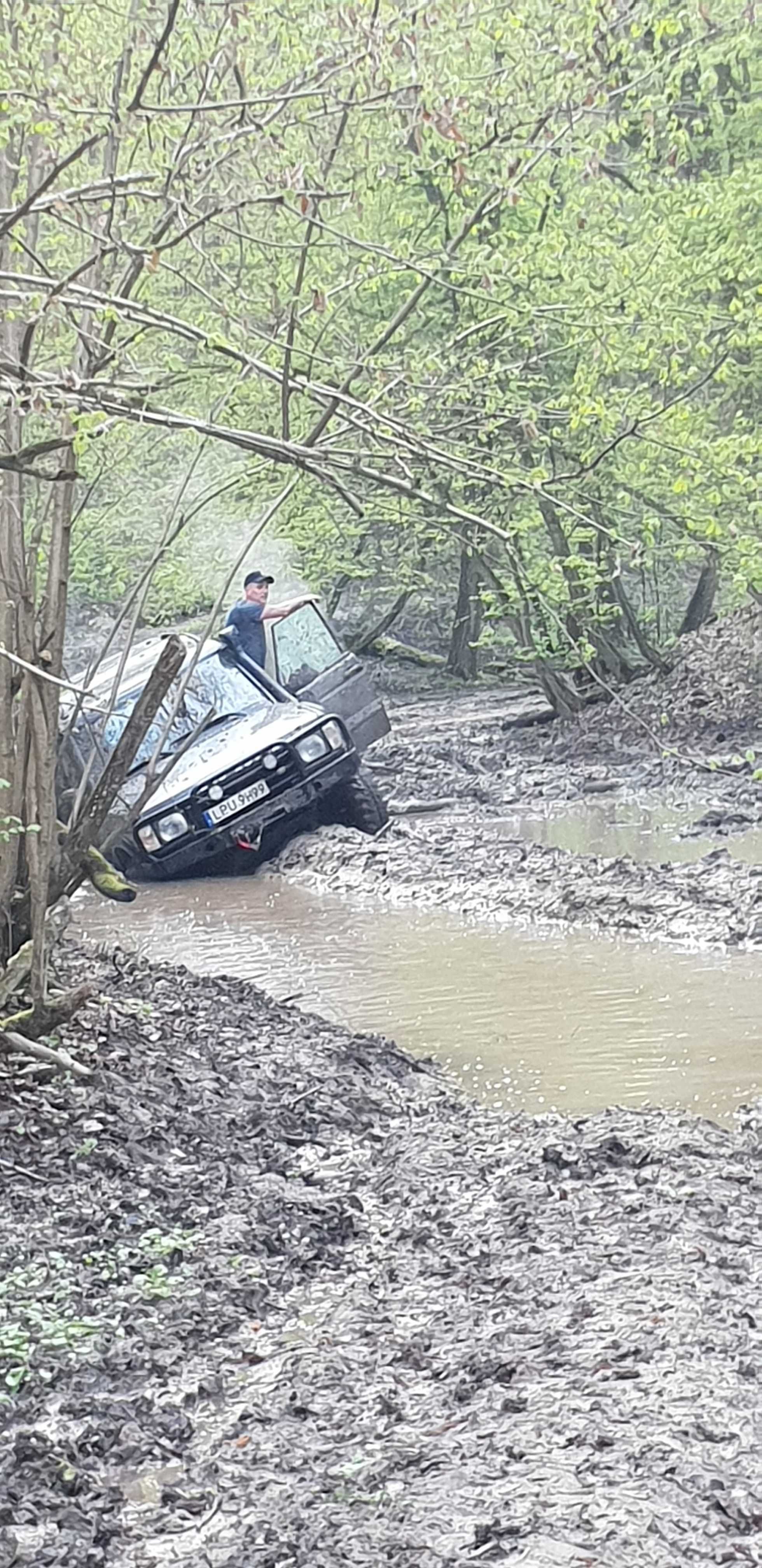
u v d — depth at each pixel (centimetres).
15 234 699
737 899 1351
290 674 1955
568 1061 987
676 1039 1016
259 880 1795
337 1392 568
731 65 1669
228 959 1369
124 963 1235
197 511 994
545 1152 787
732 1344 567
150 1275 666
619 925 1361
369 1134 873
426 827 1916
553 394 1113
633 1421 516
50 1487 510
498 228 1291
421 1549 456
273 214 872
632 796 2103
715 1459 490
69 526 863
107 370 818
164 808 1773
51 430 852
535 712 3044
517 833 1869
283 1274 682
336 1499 490
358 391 774
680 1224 685
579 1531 457
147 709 937
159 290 941
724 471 945
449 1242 702
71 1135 799
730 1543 449
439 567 3191
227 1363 602
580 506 1071
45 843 855
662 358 1174
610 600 2595
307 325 937
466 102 650
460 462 672
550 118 736
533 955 1288
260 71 705
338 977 1264
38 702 845
